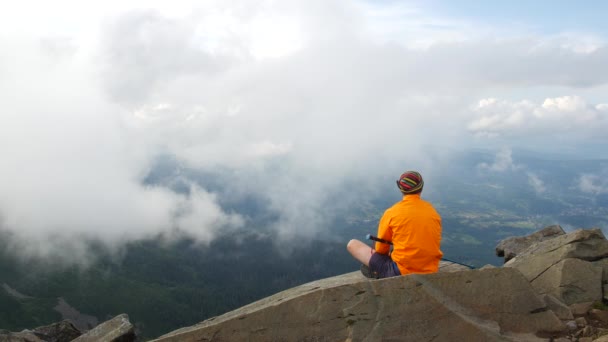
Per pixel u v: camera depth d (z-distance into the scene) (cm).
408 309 290
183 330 374
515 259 477
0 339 481
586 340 297
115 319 441
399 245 335
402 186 346
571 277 375
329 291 300
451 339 276
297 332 283
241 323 287
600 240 415
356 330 279
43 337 533
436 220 337
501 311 302
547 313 309
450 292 306
